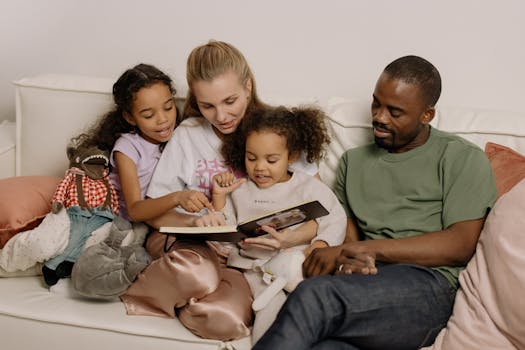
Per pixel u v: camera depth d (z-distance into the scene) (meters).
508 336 1.10
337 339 1.16
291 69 1.85
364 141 1.55
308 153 1.52
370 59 1.80
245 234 1.32
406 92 1.30
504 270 1.12
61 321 1.26
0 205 1.45
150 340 1.24
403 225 1.38
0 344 1.30
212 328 1.24
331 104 1.63
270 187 1.49
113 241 1.42
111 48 1.91
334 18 1.78
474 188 1.29
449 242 1.27
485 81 1.77
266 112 1.45
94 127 1.65
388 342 1.16
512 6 1.68
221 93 1.42
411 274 1.21
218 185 1.49
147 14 1.86
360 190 1.47
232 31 1.84
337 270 1.24
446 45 1.75
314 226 1.44
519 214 1.16
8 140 1.77
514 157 1.38
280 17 1.80
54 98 1.69
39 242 1.38
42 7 1.90
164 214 1.51
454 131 1.50
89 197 1.50
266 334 1.07
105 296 1.31
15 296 1.34
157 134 1.53
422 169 1.39
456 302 1.20
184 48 1.88
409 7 1.73
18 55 1.96
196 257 1.29
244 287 1.36
